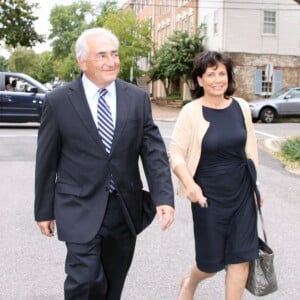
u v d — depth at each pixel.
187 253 5.31
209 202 3.44
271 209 7.24
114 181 3.03
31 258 5.15
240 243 3.40
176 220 6.59
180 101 35.38
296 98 23.56
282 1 32.16
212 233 3.44
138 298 4.18
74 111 3.02
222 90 3.44
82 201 3.03
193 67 3.57
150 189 3.13
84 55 3.02
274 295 4.24
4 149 13.18
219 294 4.26
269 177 9.78
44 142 3.07
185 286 3.87
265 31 32.19
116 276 3.27
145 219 3.27
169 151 3.56
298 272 4.78
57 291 4.34
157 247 5.48
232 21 31.58
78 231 2.98
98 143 3.01
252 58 32.00
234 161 3.44
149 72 38.25
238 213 3.43
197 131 3.43
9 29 29.58
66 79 67.25
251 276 3.47
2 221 6.52
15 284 4.48
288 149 12.40
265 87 32.44
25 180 9.34
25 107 17.47
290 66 32.66
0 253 5.29
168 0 44.72
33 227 6.26
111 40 3.05
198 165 3.46
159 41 47.94
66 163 3.09
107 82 3.03
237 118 3.48
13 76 17.67
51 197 3.13
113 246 3.16
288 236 5.94
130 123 3.06
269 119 23.36
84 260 2.96
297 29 32.59
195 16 36.62
